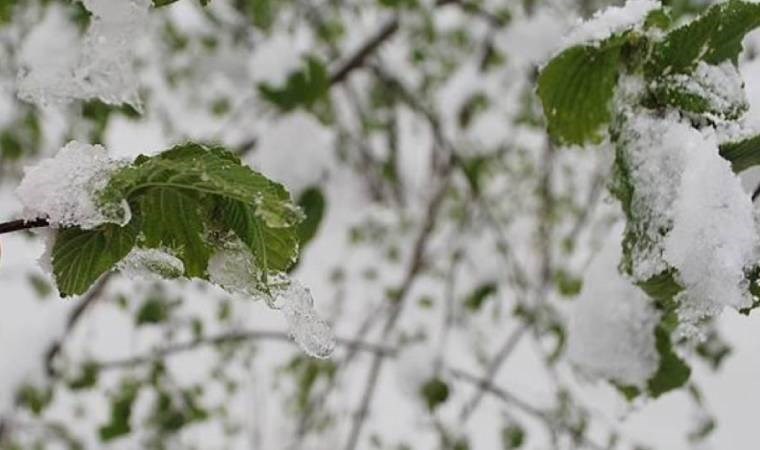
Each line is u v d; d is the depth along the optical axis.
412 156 1.35
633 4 0.43
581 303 0.51
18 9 0.79
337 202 1.15
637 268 0.42
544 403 1.02
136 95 0.46
